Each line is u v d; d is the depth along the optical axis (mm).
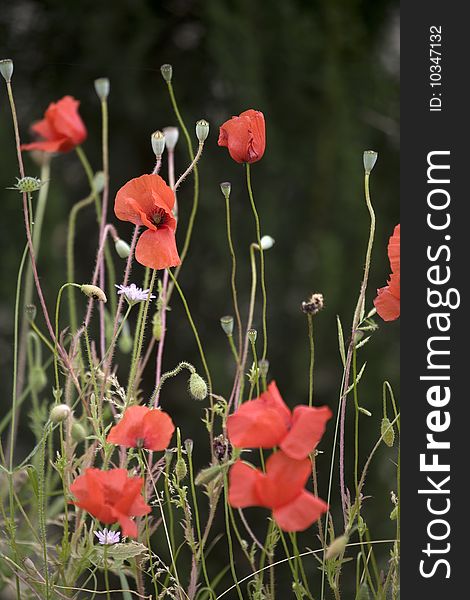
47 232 3643
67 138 2023
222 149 3984
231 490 1268
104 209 2014
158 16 3967
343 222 3980
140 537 1739
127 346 1960
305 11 4023
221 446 1585
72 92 4000
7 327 3678
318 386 3826
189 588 1630
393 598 1586
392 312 1563
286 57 3949
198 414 3795
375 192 4004
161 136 1662
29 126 3898
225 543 3311
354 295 3887
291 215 4020
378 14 4191
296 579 1525
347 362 1559
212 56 3891
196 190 1833
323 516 3143
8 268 3609
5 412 3568
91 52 3955
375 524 3432
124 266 3855
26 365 3219
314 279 3867
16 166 3715
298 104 3979
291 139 3988
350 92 4004
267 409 1270
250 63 3877
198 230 3967
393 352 3775
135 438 1469
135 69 3955
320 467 3607
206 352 3893
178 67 3998
